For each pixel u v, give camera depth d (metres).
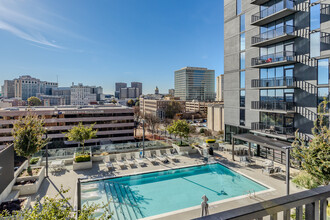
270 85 20.86
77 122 61.78
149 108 141.75
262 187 14.81
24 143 15.90
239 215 1.53
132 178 17.11
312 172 10.30
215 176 17.44
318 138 10.34
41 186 15.05
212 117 53.56
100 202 12.67
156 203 12.97
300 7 17.83
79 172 17.89
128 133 67.12
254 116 22.94
